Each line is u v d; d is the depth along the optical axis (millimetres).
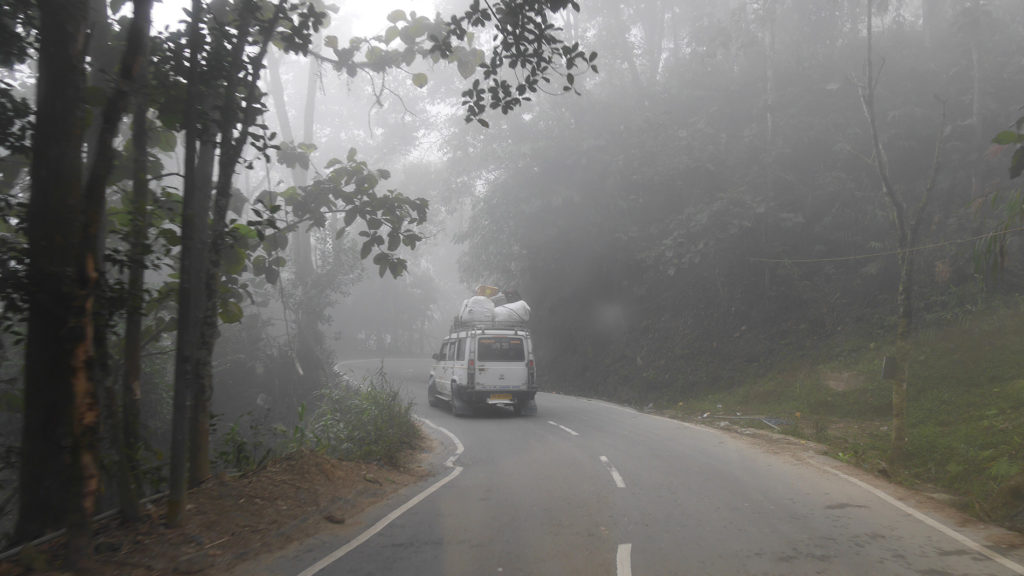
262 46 7465
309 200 10398
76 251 5703
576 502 8391
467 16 8125
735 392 20641
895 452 10422
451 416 19406
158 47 7090
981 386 14227
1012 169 6809
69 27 5879
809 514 7559
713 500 8320
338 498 8383
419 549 6516
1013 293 17125
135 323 7145
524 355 18969
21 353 10633
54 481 5859
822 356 19750
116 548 6168
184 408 6762
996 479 8586
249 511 7453
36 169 5801
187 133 6852
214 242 7434
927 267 19641
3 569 5457
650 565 5812
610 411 20719
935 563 5734
